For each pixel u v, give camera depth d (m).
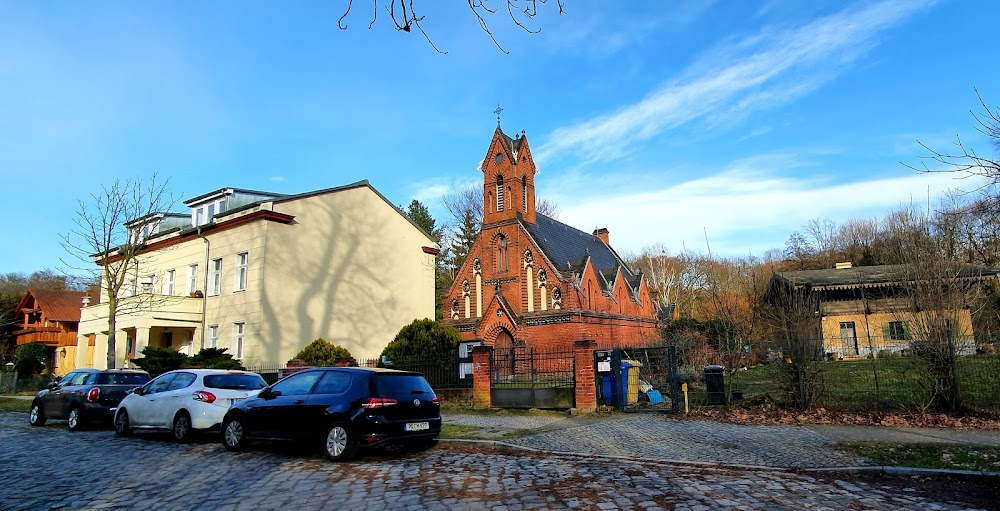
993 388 13.14
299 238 28.25
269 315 26.39
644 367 19.59
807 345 14.84
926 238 14.52
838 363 15.62
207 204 33.38
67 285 60.94
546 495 7.41
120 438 14.36
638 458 9.91
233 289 27.77
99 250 26.81
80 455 11.69
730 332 19.02
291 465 9.97
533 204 41.97
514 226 39.41
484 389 18.42
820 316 15.84
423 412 10.90
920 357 13.86
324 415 10.47
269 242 26.94
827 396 14.88
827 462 9.25
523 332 37.28
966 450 9.75
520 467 9.28
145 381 17.55
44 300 45.84
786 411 14.48
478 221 55.56
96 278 32.62
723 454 10.14
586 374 16.77
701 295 67.56
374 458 10.55
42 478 9.32
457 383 19.52
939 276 13.76
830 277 42.72
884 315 36.44
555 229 44.88
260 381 14.50
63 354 44.91
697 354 24.30
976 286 14.89
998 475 8.03
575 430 13.30
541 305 37.75
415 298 33.59
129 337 32.50
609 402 16.84
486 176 41.50
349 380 10.76
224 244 28.86
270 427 11.20
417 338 22.08
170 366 23.45
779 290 16.92
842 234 72.44
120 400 16.53
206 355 24.41
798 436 11.70
